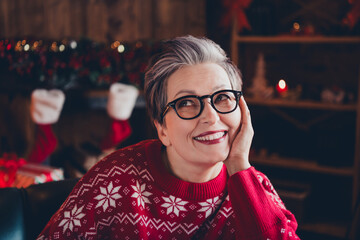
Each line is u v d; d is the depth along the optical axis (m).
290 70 3.08
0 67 2.57
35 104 2.29
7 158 1.90
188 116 0.82
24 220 1.08
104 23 3.07
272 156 2.97
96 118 3.01
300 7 2.99
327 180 3.05
